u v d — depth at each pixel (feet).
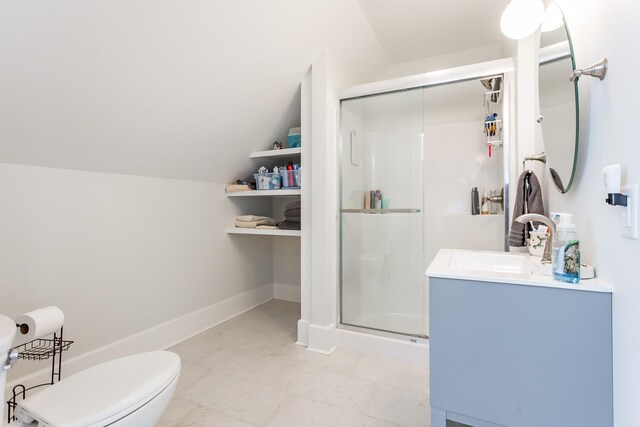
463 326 3.45
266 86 7.06
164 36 4.78
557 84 4.12
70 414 2.99
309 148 7.55
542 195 5.62
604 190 3.01
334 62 7.50
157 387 3.51
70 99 4.62
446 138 9.41
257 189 8.87
